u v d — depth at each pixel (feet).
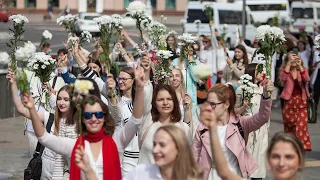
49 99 36.70
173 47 62.49
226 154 28.12
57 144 24.35
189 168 20.93
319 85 73.82
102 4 238.48
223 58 72.84
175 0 245.24
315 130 63.41
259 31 34.99
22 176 44.04
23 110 25.95
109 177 24.16
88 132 24.31
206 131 28.27
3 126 64.44
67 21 55.21
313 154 51.39
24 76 24.35
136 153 30.66
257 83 40.45
